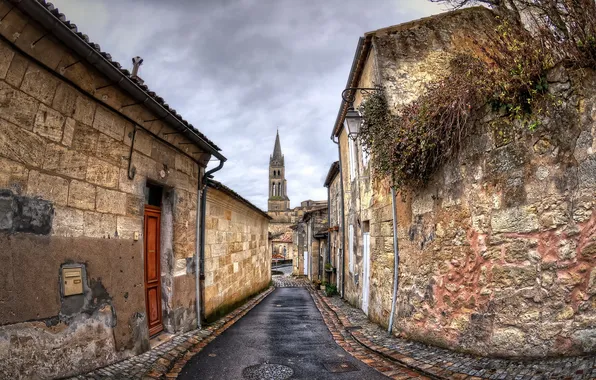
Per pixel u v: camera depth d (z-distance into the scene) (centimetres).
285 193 9600
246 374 490
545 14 426
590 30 376
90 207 457
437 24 830
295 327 843
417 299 616
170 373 490
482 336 473
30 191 373
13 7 323
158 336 644
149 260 641
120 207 518
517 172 445
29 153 372
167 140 649
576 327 386
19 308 353
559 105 402
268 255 2158
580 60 380
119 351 490
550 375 368
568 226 396
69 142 426
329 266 1736
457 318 518
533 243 426
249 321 928
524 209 436
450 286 536
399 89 783
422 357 521
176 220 703
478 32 826
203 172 834
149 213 646
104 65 423
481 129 491
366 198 955
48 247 391
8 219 347
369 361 548
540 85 418
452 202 540
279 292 1853
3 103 344
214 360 557
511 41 456
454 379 424
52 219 398
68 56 400
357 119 794
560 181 404
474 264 495
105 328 468
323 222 2447
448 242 545
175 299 692
